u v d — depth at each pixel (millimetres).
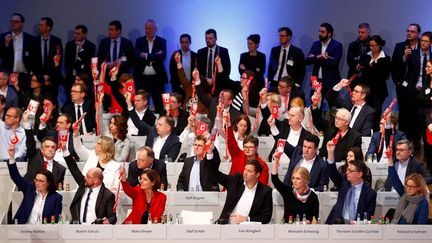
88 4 32938
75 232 18812
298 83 30703
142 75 31203
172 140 24266
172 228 18812
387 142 23672
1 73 28031
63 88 32375
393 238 18906
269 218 20750
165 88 32562
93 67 25484
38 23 32750
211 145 21141
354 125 25719
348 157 21969
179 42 32750
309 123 25781
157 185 20734
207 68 30859
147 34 31266
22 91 29031
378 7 32562
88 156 23875
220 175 21141
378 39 29156
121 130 24375
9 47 30969
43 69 30969
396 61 29391
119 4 32875
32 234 18812
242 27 32812
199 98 26719
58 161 23781
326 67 30531
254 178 20734
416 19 32500
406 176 22469
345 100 27156
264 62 30703
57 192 21375
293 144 24109
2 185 23047
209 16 32875
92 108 26734
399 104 28984
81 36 31172
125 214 21750
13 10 32719
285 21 32750
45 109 24844
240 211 20812
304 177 20562
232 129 24547
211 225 18828
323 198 21484
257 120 25984
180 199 21453
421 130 28281
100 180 21062
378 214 21766
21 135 24344
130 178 22344
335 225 18844
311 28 32656
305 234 18812
